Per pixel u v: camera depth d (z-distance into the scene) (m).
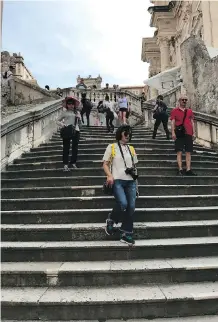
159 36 26.84
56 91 17.47
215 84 9.88
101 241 4.53
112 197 5.58
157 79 16.12
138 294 3.46
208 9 17.12
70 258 4.20
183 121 7.01
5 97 13.02
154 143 9.48
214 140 9.46
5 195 6.02
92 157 7.80
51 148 8.90
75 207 5.52
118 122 14.22
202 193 6.23
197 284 3.73
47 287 3.72
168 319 3.29
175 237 4.70
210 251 4.32
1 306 3.33
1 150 7.34
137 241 4.46
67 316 3.32
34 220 5.09
